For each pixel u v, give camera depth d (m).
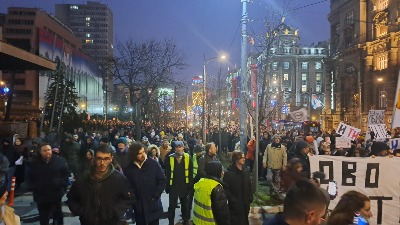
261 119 16.78
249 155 16.62
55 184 8.19
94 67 125.19
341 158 8.86
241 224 7.21
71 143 14.48
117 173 5.48
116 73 29.84
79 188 5.33
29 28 105.12
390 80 59.06
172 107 63.12
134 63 29.64
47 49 108.44
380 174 8.71
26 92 102.12
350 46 71.75
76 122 31.20
